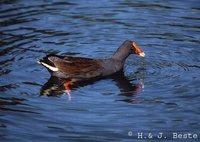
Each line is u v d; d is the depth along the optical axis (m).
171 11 20.69
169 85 14.83
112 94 14.41
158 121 12.74
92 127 12.52
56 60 15.59
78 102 13.85
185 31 18.91
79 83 15.41
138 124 12.62
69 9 21.11
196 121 12.68
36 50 17.41
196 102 13.66
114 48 17.73
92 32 18.94
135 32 18.91
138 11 20.73
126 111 13.28
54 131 12.34
